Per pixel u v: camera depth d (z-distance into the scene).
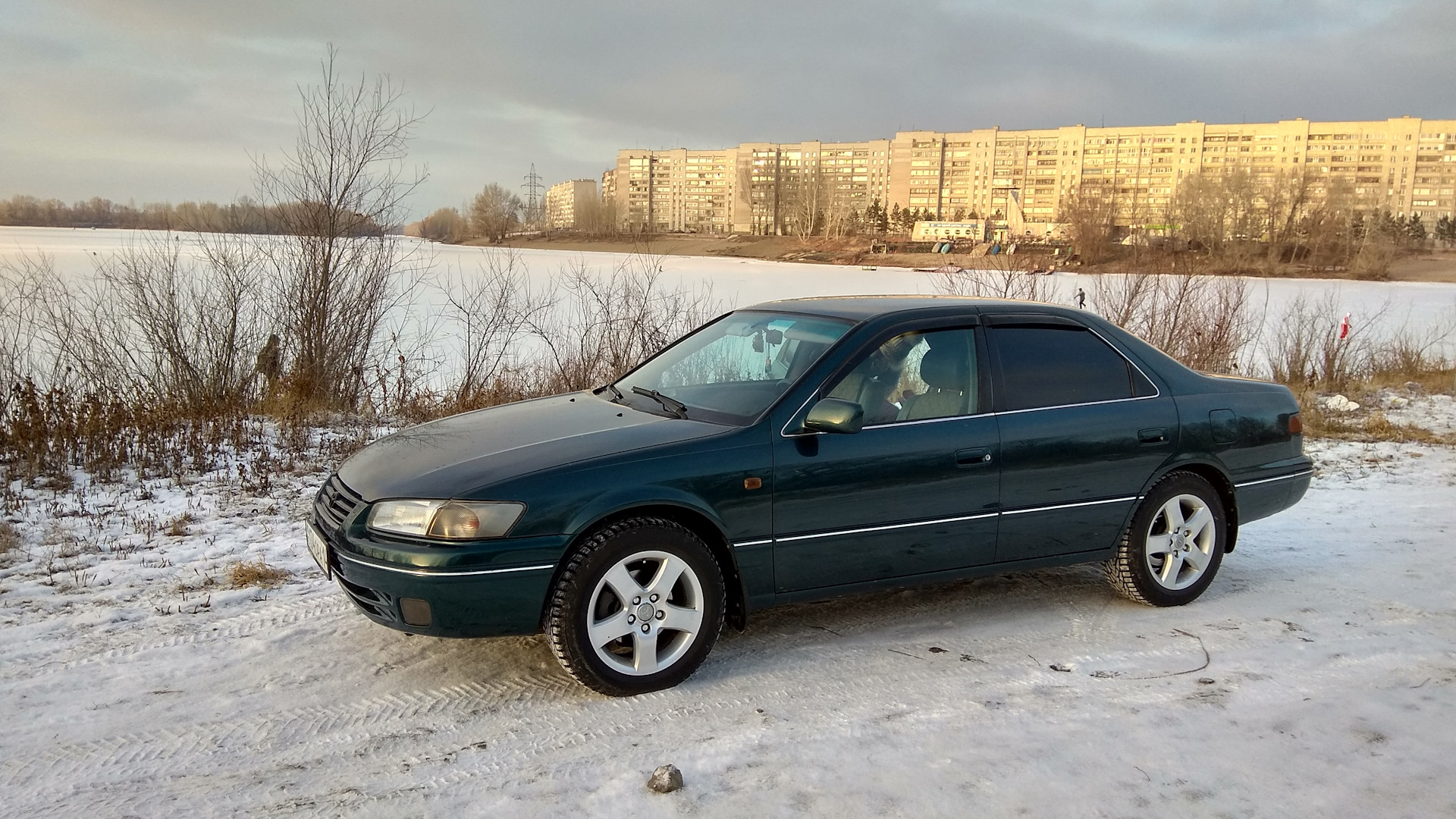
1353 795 2.93
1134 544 4.61
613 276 16.41
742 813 2.75
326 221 10.02
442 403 9.88
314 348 9.88
